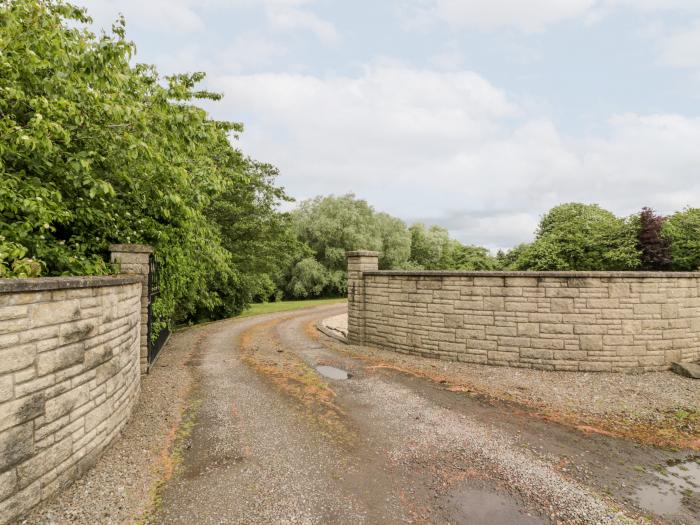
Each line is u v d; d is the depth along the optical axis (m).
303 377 7.28
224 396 6.09
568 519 3.14
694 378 7.36
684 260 21.22
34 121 3.95
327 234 35.06
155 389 6.31
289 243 20.91
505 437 4.71
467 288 8.66
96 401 3.79
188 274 10.52
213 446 4.34
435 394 6.35
